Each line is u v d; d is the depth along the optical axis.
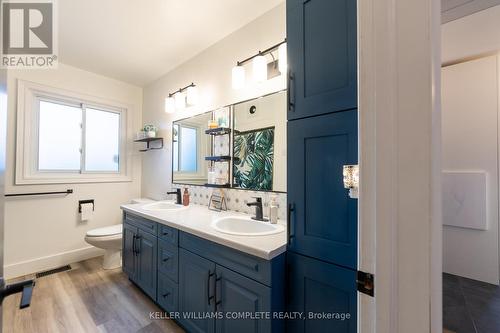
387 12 0.57
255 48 1.93
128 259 2.29
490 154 1.87
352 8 0.99
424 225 0.52
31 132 2.57
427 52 0.52
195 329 1.50
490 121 1.87
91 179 2.96
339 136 1.03
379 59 0.58
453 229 2.03
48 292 2.14
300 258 1.14
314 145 1.10
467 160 1.96
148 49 2.41
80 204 2.86
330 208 1.05
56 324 1.70
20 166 2.47
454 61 2.02
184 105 2.64
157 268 1.87
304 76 1.14
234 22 1.98
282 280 1.17
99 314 1.83
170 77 2.90
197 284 1.48
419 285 0.53
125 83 3.27
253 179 1.91
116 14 1.86
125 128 3.30
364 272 0.61
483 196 1.89
